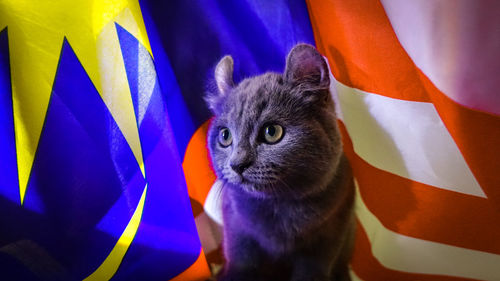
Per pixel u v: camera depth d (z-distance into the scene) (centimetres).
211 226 34
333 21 32
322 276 28
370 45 31
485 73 28
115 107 28
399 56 31
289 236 27
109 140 29
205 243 33
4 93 27
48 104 28
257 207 27
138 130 28
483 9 28
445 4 28
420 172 32
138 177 28
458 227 32
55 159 28
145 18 31
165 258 28
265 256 29
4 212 27
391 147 33
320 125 26
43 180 28
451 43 29
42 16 27
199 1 33
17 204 27
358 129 33
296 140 25
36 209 28
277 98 26
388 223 34
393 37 31
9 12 27
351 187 29
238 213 28
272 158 24
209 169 33
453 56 29
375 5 31
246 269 28
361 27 31
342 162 28
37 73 27
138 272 28
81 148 28
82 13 28
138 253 28
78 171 28
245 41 34
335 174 27
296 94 26
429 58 30
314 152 25
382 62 31
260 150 25
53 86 28
